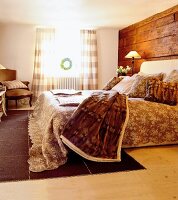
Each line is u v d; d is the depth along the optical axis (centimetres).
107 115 277
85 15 527
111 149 271
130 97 398
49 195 193
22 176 225
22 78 673
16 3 431
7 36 650
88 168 246
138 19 557
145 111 306
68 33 678
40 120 412
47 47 664
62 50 682
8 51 656
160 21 485
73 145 260
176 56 436
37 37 657
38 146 287
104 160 261
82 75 686
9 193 195
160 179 222
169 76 387
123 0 408
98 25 645
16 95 575
